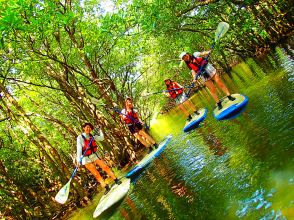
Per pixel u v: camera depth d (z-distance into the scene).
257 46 14.73
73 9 8.82
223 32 5.30
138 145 12.92
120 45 9.80
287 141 3.07
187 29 10.73
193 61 5.57
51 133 13.69
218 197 3.00
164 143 6.59
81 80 11.75
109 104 10.58
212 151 4.62
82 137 5.17
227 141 4.53
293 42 10.69
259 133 3.85
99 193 8.01
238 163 3.45
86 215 6.19
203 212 2.91
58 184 8.41
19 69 7.62
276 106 4.45
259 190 2.62
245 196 2.68
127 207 4.64
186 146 6.28
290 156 2.75
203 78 5.59
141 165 5.94
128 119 6.48
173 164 5.51
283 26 13.06
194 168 4.43
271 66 8.85
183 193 3.72
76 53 8.41
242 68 14.68
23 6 5.12
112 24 7.23
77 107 10.02
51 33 6.57
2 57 7.12
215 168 3.82
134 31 9.88
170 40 11.30
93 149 5.22
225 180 3.27
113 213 4.53
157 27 8.88
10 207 7.78
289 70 6.31
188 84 27.08
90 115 10.40
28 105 11.66
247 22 10.09
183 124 11.05
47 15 5.42
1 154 9.72
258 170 2.95
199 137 6.22
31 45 6.26
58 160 7.26
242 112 5.35
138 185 5.64
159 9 8.24
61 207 7.93
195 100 20.84
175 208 3.42
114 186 5.34
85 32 7.79
